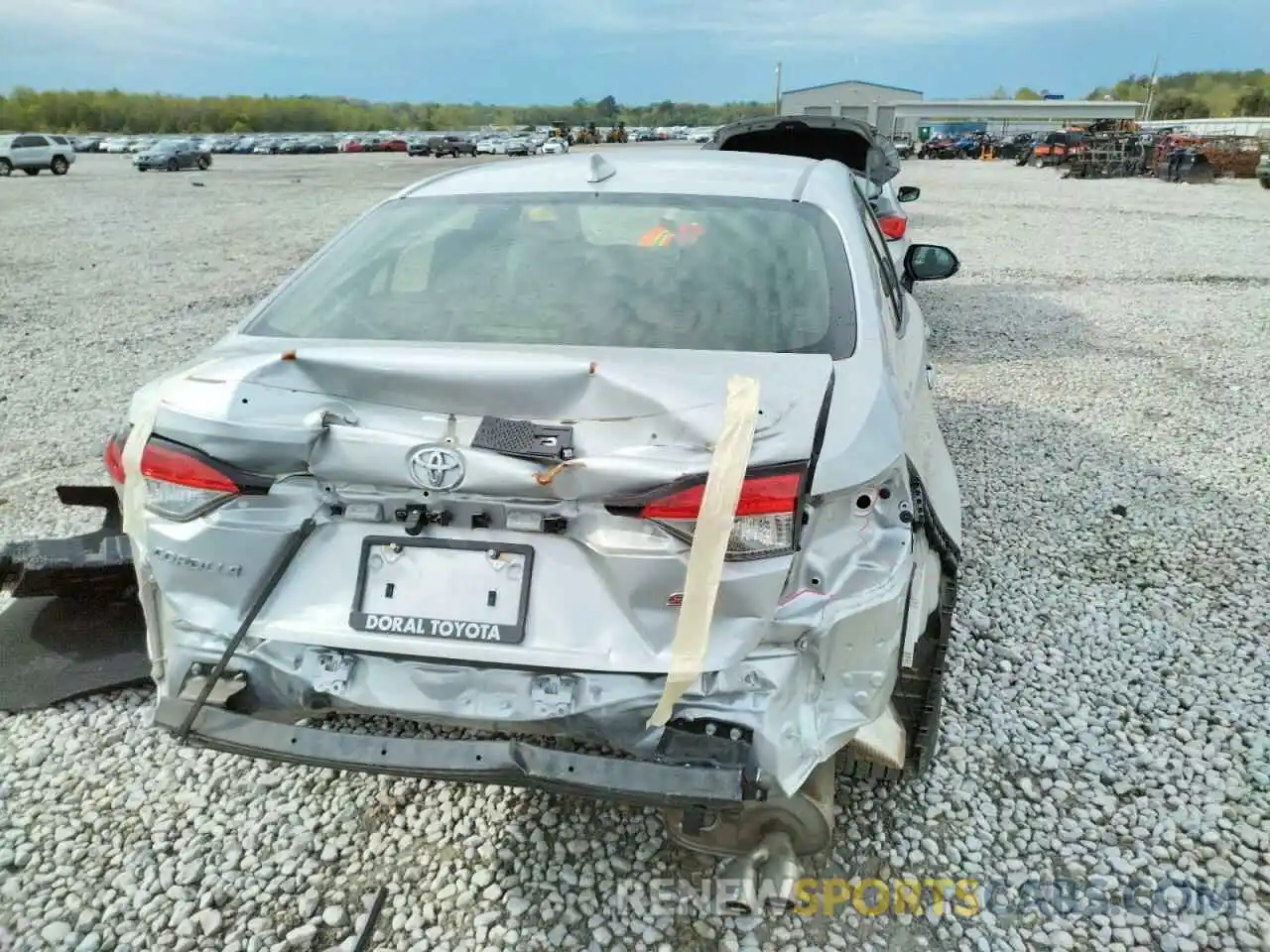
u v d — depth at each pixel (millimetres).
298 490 2004
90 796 2682
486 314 2422
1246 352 7734
